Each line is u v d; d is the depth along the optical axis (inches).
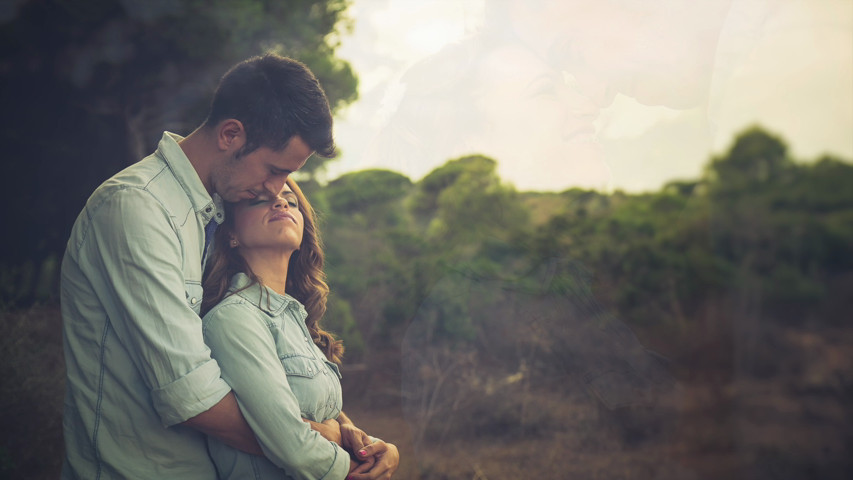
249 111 45.4
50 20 172.2
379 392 178.1
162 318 41.8
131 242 42.4
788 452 179.8
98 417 43.9
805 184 343.0
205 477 46.1
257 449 44.5
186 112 196.4
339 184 218.8
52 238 210.8
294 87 46.1
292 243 50.9
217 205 49.9
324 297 60.7
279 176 48.8
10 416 121.0
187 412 41.7
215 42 182.1
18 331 141.5
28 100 191.6
